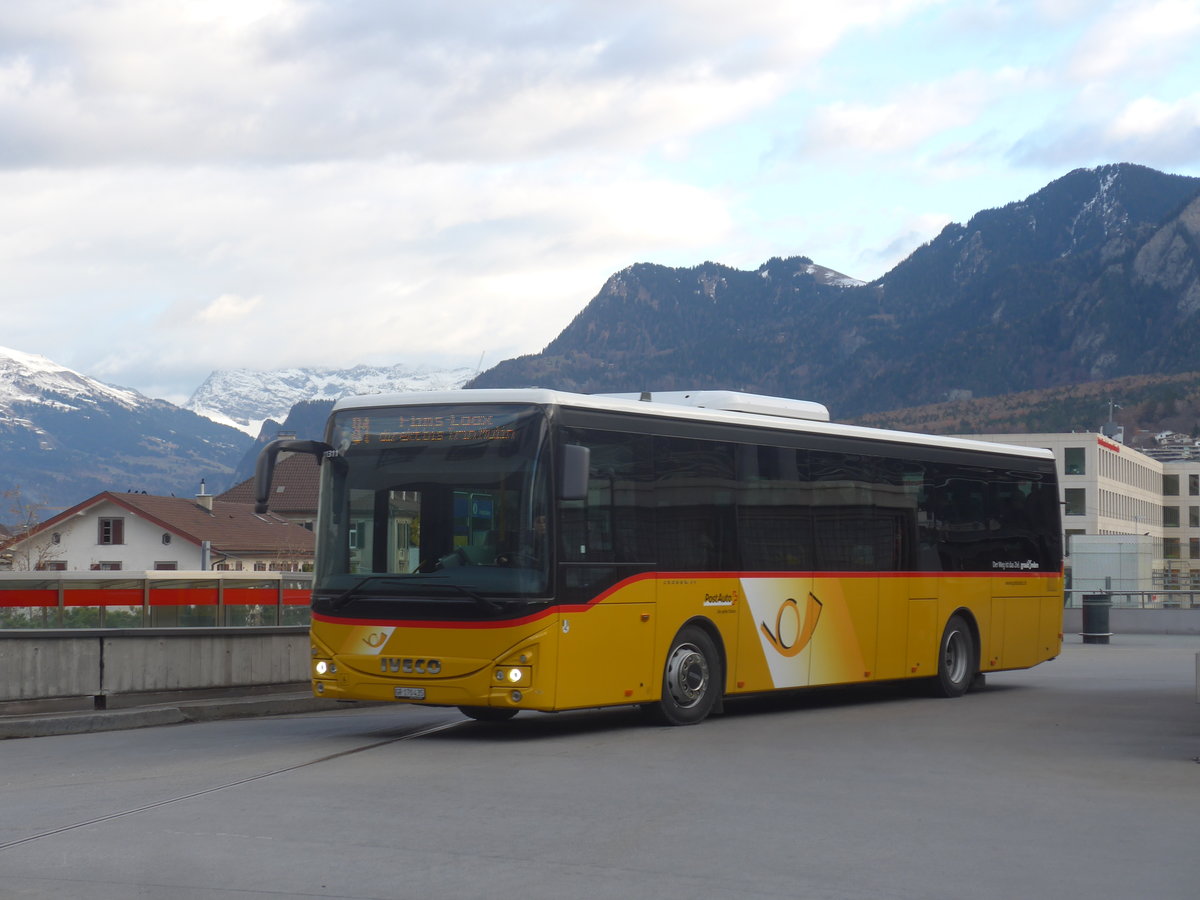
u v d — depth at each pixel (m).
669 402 18.02
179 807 10.36
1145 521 151.75
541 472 14.59
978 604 21.31
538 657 14.35
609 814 10.21
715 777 12.12
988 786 11.78
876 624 19.20
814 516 18.27
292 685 20.31
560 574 14.59
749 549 17.17
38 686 17.27
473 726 16.53
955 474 21.06
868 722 17.03
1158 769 12.88
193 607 31.69
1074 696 21.09
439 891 7.79
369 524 15.13
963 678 20.98
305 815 10.03
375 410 15.44
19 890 7.79
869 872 8.40
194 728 16.78
